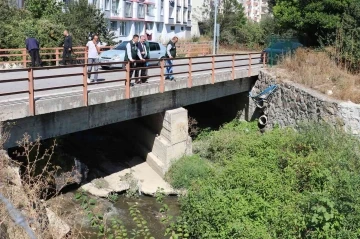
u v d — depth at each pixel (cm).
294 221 846
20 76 1559
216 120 2173
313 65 1917
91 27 2466
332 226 809
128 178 1405
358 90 1630
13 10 2378
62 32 2295
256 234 845
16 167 870
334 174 997
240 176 1074
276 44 2322
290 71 1980
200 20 5256
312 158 1112
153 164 1529
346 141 1206
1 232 553
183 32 5206
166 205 1186
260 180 1052
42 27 2245
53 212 806
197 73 1866
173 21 4850
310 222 842
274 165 1168
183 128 1554
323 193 883
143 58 1415
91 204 1133
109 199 1258
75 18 2438
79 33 2367
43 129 1074
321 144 1219
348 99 1555
